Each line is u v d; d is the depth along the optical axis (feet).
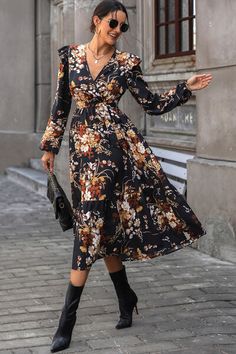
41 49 47.21
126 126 16.26
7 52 48.11
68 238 28.30
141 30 32.22
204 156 25.05
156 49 31.40
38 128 48.26
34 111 48.39
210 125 24.62
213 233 24.29
